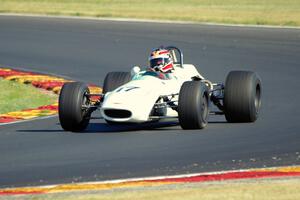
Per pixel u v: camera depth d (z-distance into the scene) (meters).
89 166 45.12
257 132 54.38
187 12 157.62
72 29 134.12
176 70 58.66
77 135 55.34
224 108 58.00
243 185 38.12
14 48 116.12
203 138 52.28
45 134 56.50
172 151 48.41
